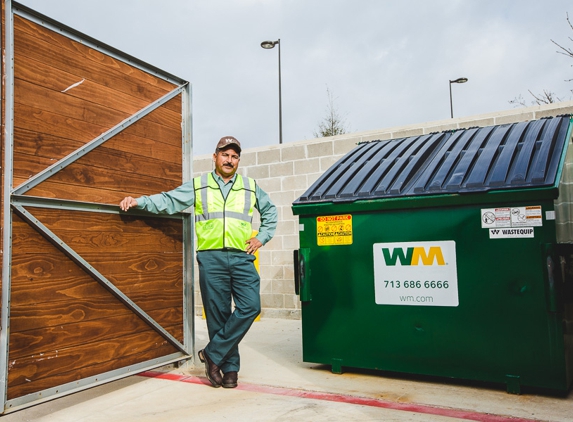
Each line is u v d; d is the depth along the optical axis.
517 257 3.38
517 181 3.37
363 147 5.01
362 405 3.25
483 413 3.05
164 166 4.28
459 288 3.56
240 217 3.76
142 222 3.97
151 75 4.20
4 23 2.97
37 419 3.12
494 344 3.43
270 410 3.18
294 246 7.29
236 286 3.75
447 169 3.82
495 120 6.10
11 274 2.95
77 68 3.50
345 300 4.00
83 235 3.44
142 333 3.91
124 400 3.48
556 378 3.23
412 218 3.76
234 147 3.78
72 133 3.42
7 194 2.93
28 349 3.01
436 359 3.62
